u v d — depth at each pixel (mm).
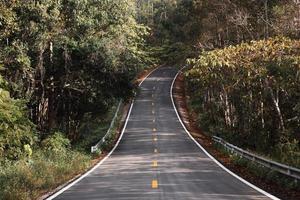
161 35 122562
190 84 66625
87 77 35938
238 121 41625
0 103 23812
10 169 18531
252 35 43562
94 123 49500
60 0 27516
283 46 28375
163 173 19781
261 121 34156
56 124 40625
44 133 34156
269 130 33000
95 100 39406
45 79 34750
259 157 20266
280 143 27875
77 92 39312
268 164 18719
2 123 23203
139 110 63125
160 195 13188
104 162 26250
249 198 12508
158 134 44281
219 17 52844
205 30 55688
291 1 34688
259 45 30531
